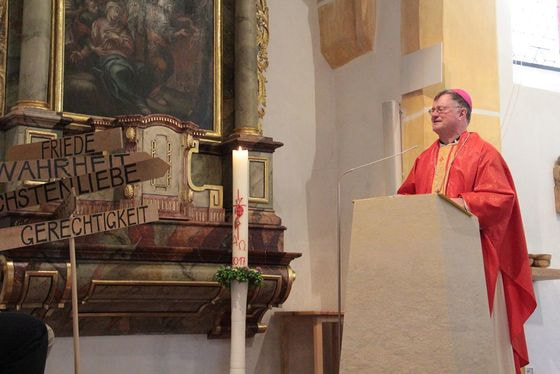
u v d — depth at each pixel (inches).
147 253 239.9
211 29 280.8
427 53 276.5
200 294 249.4
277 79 306.3
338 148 312.8
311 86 313.7
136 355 255.8
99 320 246.1
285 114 306.0
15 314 102.7
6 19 243.3
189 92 272.5
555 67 335.6
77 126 246.8
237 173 234.1
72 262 168.2
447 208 171.0
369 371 167.8
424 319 165.2
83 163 169.5
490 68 287.1
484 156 209.3
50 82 248.1
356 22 301.6
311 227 304.5
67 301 227.5
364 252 173.0
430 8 279.9
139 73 263.9
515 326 205.2
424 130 274.1
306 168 307.1
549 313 289.4
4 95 240.2
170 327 259.1
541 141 300.8
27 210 223.8
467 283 171.3
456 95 217.3
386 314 168.6
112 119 246.7
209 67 277.9
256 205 270.1
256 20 286.0
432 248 167.2
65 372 243.6
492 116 284.2
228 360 270.1
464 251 173.0
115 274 233.1
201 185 267.9
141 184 247.1
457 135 218.4
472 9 286.2
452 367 161.9
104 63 258.2
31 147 173.0
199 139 269.3
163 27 271.0
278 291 260.8
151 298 243.4
